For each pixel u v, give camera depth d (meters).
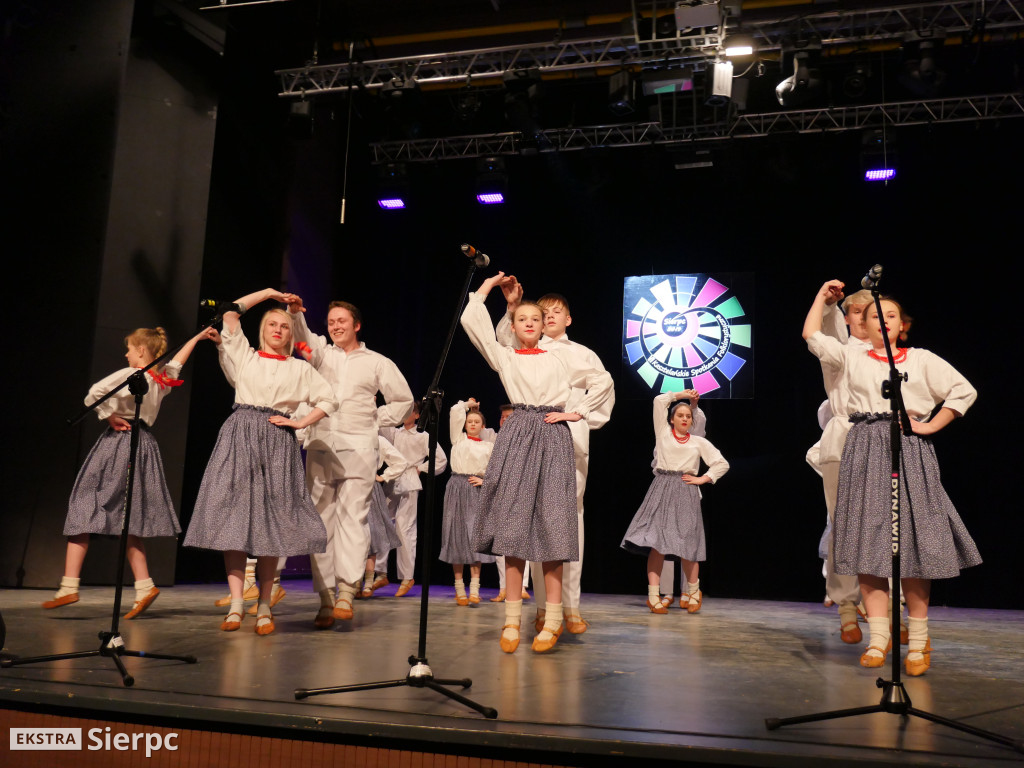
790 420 7.38
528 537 2.79
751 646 3.24
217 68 6.00
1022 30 6.37
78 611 3.69
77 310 5.23
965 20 5.89
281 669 2.33
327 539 3.27
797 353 7.46
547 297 3.70
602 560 7.55
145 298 5.42
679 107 7.10
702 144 7.18
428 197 8.38
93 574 5.09
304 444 3.94
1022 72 6.82
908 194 7.42
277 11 6.82
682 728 1.74
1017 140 7.21
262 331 3.35
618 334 7.85
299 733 1.76
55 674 2.15
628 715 1.85
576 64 6.48
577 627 3.48
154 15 5.73
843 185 7.57
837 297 2.99
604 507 7.62
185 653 2.60
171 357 3.82
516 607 2.87
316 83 6.92
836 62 6.57
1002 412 6.96
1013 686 2.40
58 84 5.51
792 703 2.05
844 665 2.74
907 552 2.52
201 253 5.72
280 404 3.27
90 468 3.68
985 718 1.92
